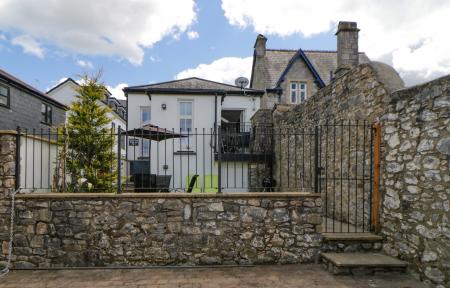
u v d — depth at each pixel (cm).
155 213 411
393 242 392
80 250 405
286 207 418
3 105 1016
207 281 359
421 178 342
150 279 365
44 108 1290
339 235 420
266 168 952
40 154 481
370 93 446
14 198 401
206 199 414
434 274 323
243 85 1146
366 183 454
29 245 402
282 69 1465
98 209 407
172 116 1012
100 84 704
